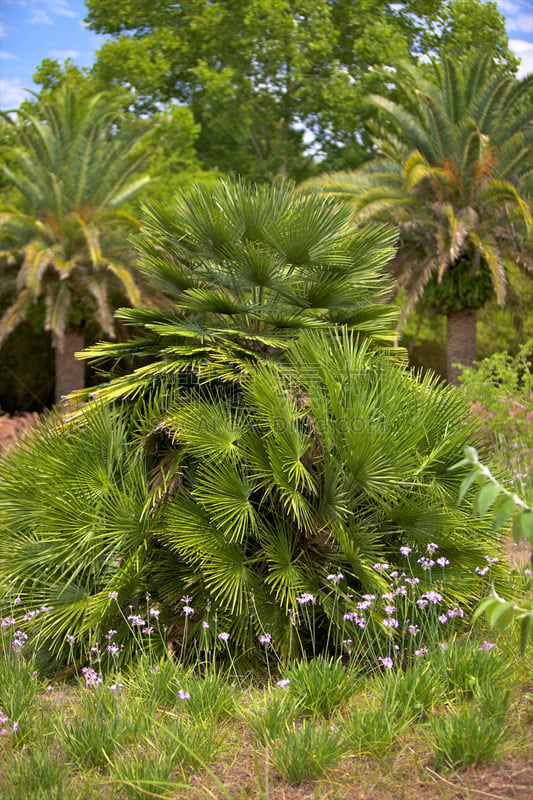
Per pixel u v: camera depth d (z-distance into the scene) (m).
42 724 3.26
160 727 3.07
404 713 3.06
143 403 4.41
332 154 25.27
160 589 4.13
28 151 16.34
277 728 3.09
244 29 24.48
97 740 2.97
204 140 26.28
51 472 4.20
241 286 4.58
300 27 24.53
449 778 2.73
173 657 3.93
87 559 4.07
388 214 14.92
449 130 15.30
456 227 13.84
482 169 14.77
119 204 16.70
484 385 9.32
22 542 4.23
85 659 4.02
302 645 4.00
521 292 18.88
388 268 15.35
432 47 25.80
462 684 3.31
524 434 8.52
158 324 4.50
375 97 16.00
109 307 15.93
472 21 24.92
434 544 3.97
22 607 4.18
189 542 3.85
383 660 3.38
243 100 25.50
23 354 21.92
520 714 3.16
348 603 3.89
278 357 4.50
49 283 16.33
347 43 25.80
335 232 4.44
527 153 15.39
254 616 3.91
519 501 2.25
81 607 3.96
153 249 4.68
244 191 4.45
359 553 3.93
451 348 16.75
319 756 2.82
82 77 22.42
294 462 3.94
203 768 2.90
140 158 16.53
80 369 17.88
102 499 4.10
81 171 15.81
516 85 15.35
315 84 24.77
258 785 2.66
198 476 4.11
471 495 4.19
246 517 3.98
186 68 25.84
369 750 2.90
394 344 5.01
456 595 4.01
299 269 4.58
